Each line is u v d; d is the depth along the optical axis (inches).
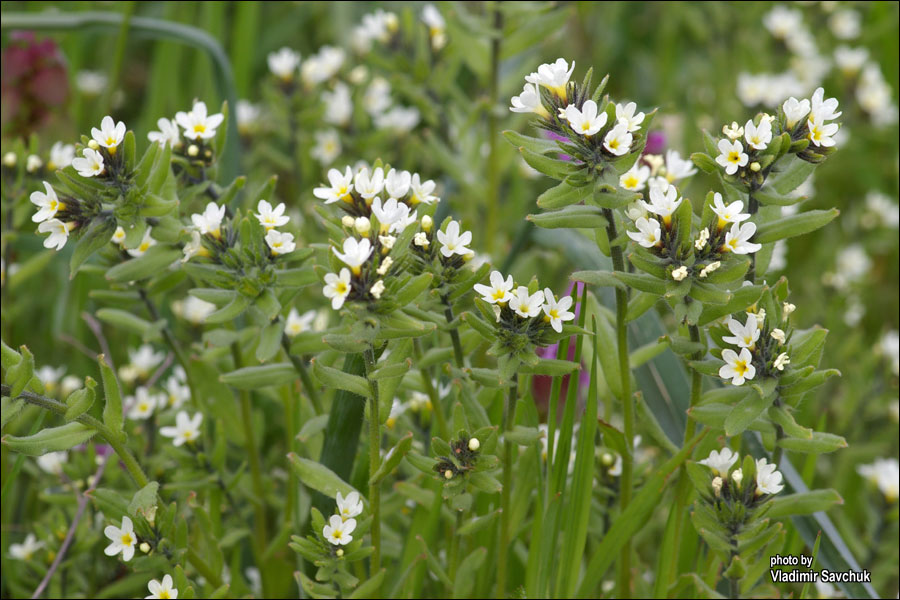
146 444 28.7
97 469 28.3
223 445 27.5
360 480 26.6
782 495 27.2
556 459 26.2
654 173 27.0
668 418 27.8
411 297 24.4
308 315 28.1
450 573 26.6
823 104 24.8
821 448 25.3
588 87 24.9
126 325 27.7
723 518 25.4
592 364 25.8
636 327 28.0
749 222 24.7
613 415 29.9
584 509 26.3
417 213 25.2
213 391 27.6
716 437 26.3
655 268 24.7
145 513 25.4
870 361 31.7
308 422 26.4
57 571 28.0
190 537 27.9
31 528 29.3
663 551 26.4
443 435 26.5
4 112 32.4
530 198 35.3
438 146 31.7
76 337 31.8
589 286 28.7
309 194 33.4
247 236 25.5
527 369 25.2
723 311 24.9
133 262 25.7
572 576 26.6
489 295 24.8
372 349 25.0
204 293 25.7
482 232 34.0
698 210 35.7
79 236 25.2
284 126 34.3
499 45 31.1
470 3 31.8
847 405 31.4
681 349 25.2
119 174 25.2
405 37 32.0
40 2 39.1
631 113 24.7
